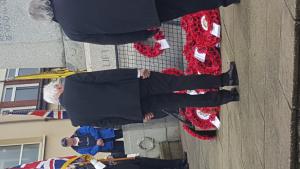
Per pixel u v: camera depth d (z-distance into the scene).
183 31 6.39
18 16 6.11
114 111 4.29
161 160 6.13
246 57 4.20
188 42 5.71
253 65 3.97
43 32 6.24
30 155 9.53
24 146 9.61
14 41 6.23
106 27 3.79
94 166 5.53
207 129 5.69
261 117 3.76
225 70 5.16
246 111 4.25
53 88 4.59
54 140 9.65
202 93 4.82
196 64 5.57
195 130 5.84
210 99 4.49
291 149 3.08
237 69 4.51
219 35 5.38
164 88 4.37
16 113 8.70
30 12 3.99
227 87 5.00
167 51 6.50
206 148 6.18
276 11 3.33
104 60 6.43
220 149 5.47
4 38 6.20
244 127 4.34
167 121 8.01
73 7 3.79
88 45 6.34
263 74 3.69
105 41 4.00
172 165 6.17
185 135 7.54
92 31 3.85
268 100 3.57
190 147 7.20
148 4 3.67
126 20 3.74
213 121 5.55
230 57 4.87
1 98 9.97
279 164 3.30
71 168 5.53
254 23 3.90
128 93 4.25
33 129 9.74
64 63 6.51
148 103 4.41
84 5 3.74
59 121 9.83
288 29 3.09
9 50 6.29
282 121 3.23
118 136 7.63
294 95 3.04
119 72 4.29
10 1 6.04
